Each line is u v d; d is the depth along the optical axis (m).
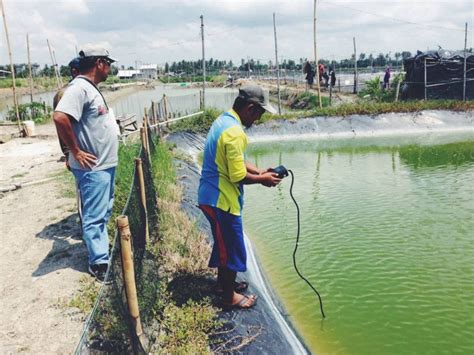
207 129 16.95
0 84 50.81
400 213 7.96
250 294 4.57
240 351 3.58
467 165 11.77
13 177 8.54
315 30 20.80
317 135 17.80
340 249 6.43
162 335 3.48
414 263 5.94
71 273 4.32
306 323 4.55
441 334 4.37
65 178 7.95
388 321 4.60
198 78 84.56
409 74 22.77
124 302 2.92
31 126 14.88
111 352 2.58
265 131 17.78
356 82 28.97
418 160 12.68
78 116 3.79
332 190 9.62
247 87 3.53
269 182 3.72
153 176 7.14
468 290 5.21
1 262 4.66
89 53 3.91
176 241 5.05
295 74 45.31
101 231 4.19
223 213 3.63
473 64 21.19
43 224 5.73
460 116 18.80
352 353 4.07
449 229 7.14
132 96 47.16
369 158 13.23
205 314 3.70
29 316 3.63
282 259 6.14
